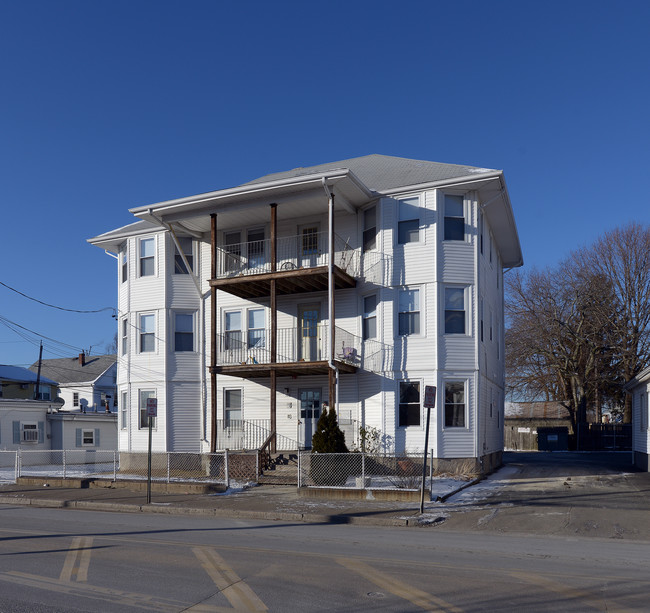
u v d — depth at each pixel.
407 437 21.78
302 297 24.72
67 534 12.35
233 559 9.73
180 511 16.06
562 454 37.53
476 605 7.21
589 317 43.81
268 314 25.19
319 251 24.27
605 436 41.84
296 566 9.21
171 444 25.14
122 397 26.91
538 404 52.41
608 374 44.03
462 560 9.82
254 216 24.38
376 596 7.57
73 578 8.47
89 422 39.91
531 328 46.00
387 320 22.45
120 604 7.23
